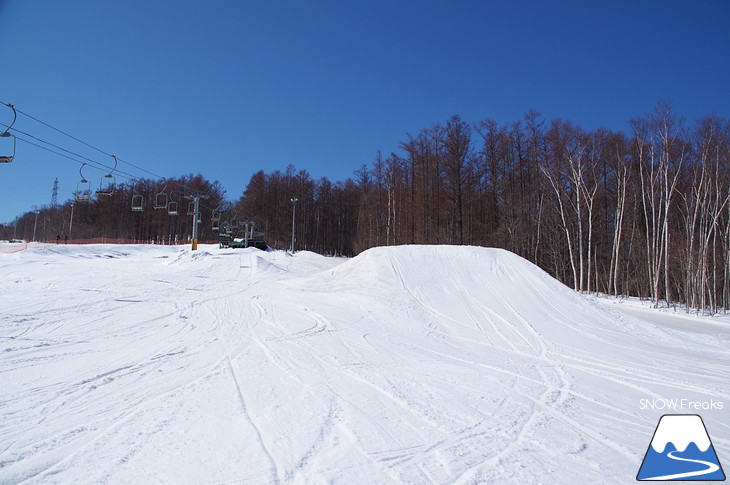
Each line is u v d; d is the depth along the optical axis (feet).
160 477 10.82
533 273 55.83
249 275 76.69
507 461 12.83
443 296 49.52
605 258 124.77
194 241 112.98
